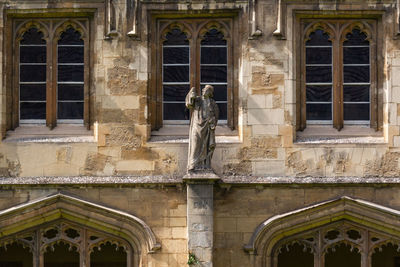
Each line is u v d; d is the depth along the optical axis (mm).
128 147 34281
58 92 35188
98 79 34438
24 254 40188
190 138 33094
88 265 34062
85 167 34281
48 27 35156
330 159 34188
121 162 34250
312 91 35094
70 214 33844
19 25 35156
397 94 34406
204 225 32844
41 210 33750
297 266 41062
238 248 33844
